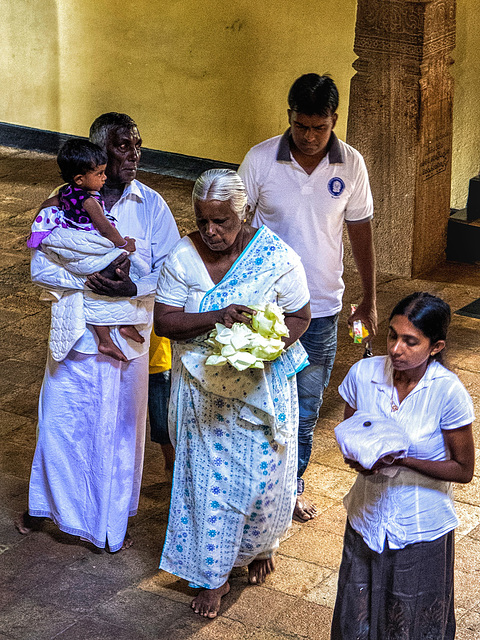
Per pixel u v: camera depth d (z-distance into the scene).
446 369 3.22
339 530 4.77
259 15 9.70
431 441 3.20
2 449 5.52
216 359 3.48
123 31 10.59
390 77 7.65
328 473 5.30
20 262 8.38
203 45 10.16
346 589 3.43
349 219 4.71
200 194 3.56
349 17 9.15
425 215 8.05
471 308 7.52
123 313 4.23
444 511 3.27
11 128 11.77
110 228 4.12
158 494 5.09
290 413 3.91
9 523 4.81
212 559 3.99
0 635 3.97
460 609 4.16
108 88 10.98
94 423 4.34
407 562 3.27
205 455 3.90
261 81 9.97
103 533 4.46
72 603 4.20
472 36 8.34
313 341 4.69
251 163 4.58
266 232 3.80
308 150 4.37
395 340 3.11
